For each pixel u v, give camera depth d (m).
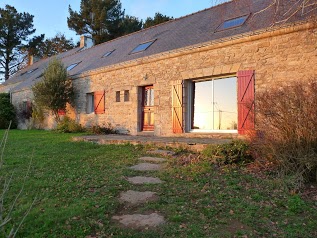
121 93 10.68
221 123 7.92
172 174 4.50
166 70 8.95
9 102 18.97
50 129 14.82
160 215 2.93
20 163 5.32
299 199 3.32
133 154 6.22
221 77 7.92
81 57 16.33
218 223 2.74
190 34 9.47
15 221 2.71
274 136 4.33
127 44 13.06
